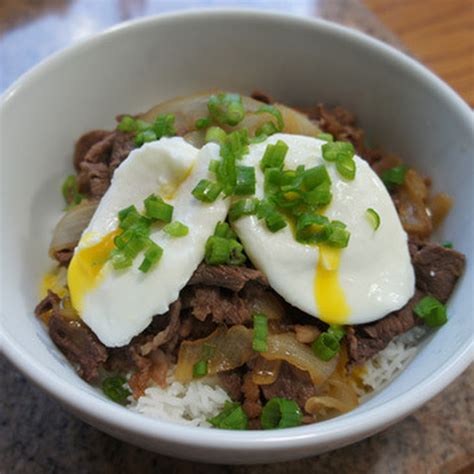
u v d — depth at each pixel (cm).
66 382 23
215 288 26
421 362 26
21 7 43
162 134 30
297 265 26
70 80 32
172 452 23
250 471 27
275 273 26
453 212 30
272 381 26
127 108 35
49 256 30
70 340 27
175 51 34
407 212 31
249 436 21
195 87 35
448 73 41
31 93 30
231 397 27
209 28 34
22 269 29
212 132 28
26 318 27
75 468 27
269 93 36
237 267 26
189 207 27
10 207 29
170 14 33
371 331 27
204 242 26
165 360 27
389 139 34
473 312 26
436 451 27
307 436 22
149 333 27
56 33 42
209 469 27
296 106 36
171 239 26
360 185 28
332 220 27
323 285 27
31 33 42
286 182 27
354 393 27
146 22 33
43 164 32
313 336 27
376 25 43
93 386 27
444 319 27
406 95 32
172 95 35
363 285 27
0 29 42
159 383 27
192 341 27
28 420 28
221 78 35
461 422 28
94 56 32
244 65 35
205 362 27
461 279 28
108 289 26
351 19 43
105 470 26
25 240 30
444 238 31
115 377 28
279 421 26
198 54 34
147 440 22
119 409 22
